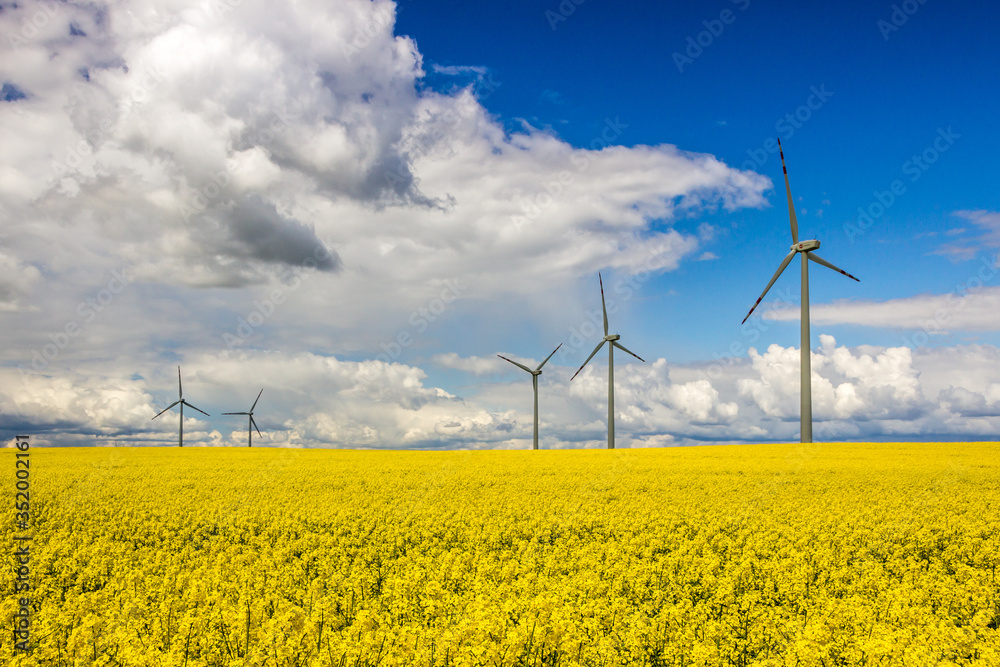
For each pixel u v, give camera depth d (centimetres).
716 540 1376
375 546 1381
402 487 2420
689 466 3108
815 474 2702
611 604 895
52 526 1633
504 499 2041
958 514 1764
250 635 765
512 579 1073
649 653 753
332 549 1311
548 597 836
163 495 2164
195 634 779
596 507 1844
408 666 689
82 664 714
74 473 2842
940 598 949
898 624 828
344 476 2772
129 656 689
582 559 1186
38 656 724
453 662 691
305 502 2006
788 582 1011
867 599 934
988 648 714
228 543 1456
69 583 1095
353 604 938
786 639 779
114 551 1283
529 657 712
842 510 1747
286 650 720
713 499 2005
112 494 2169
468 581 1049
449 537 1471
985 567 1202
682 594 979
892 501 1938
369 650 712
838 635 760
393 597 948
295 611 834
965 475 2666
